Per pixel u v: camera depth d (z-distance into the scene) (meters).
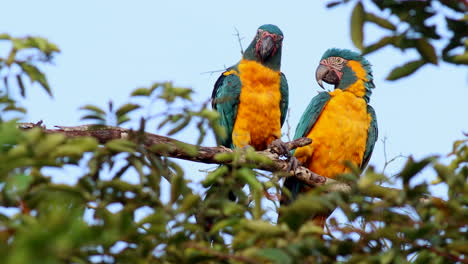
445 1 5.82
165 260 6.28
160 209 6.17
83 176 6.03
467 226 6.30
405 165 6.12
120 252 6.26
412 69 5.95
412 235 6.14
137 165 6.49
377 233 6.32
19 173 5.60
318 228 5.96
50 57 7.31
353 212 6.23
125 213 5.39
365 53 5.95
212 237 6.92
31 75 7.17
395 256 5.99
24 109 6.82
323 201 5.93
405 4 5.91
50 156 5.76
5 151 5.96
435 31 5.99
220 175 7.00
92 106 6.78
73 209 5.77
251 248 5.83
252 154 7.43
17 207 5.96
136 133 6.97
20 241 4.17
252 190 7.17
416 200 6.27
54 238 4.27
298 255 5.69
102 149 6.36
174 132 6.83
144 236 6.43
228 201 6.68
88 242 4.69
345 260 6.35
